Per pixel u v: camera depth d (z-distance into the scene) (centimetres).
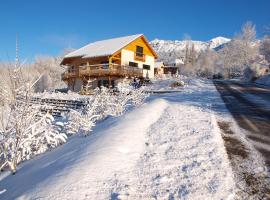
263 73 4588
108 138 772
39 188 504
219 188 516
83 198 467
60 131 1147
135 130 896
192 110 1338
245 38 6669
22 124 734
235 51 6812
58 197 464
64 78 4369
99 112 1292
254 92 2373
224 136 894
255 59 6300
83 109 1240
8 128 734
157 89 2936
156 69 6469
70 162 615
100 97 1317
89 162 592
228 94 2180
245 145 798
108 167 586
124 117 1107
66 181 513
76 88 4188
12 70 709
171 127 973
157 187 521
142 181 545
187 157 673
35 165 714
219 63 8681
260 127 1033
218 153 700
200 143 780
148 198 482
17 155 761
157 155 689
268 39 5025
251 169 618
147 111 1229
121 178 550
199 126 983
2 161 791
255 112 1347
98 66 3781
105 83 3753
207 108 1417
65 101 2466
